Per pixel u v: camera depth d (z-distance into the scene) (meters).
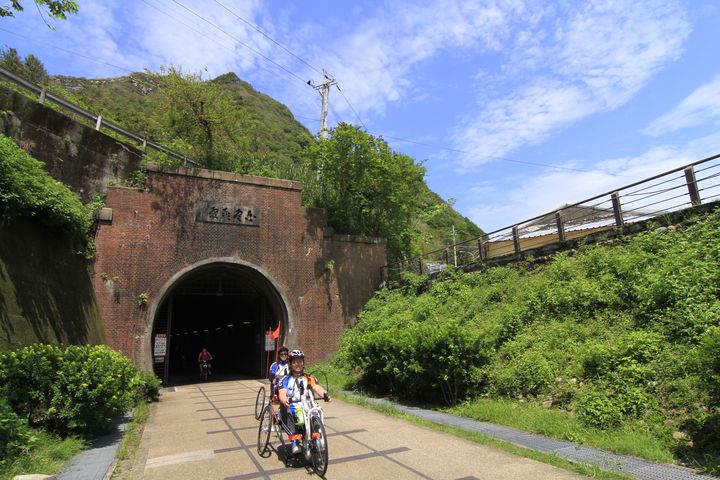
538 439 6.91
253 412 10.80
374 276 21.03
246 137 27.73
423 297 17.28
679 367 6.95
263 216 18.59
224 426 9.14
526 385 9.11
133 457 6.84
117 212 16.08
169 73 24.94
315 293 19.19
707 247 8.80
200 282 20.30
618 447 6.01
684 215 10.08
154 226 16.55
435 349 9.81
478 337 9.79
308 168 24.23
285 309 18.47
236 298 26.45
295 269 18.91
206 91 25.36
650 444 5.93
